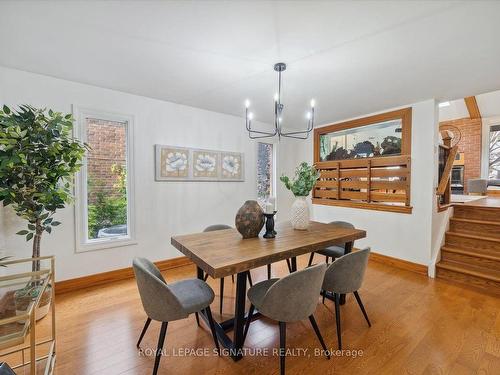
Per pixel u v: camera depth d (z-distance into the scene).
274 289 1.45
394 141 3.63
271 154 4.75
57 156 2.11
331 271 1.84
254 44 1.90
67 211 2.67
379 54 2.04
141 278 1.46
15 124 1.91
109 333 1.97
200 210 3.71
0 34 1.80
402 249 3.45
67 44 1.93
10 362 1.64
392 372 1.59
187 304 1.60
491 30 1.70
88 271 2.81
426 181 3.22
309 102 3.27
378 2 1.45
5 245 2.35
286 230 2.40
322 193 4.57
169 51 2.03
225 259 1.57
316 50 1.98
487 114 6.31
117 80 2.63
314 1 1.45
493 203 3.80
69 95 2.65
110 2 1.46
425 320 2.15
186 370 1.61
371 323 2.11
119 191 3.09
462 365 1.64
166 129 3.34
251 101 3.27
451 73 2.39
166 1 1.45
